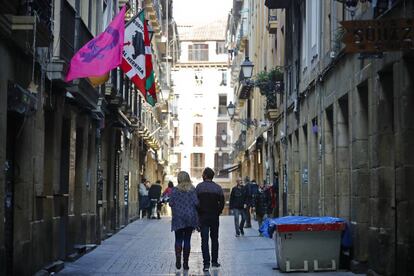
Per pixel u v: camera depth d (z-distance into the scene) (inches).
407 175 480.1
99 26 923.4
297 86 1007.0
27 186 541.6
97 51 595.2
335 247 597.6
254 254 756.0
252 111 1892.2
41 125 581.6
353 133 624.4
